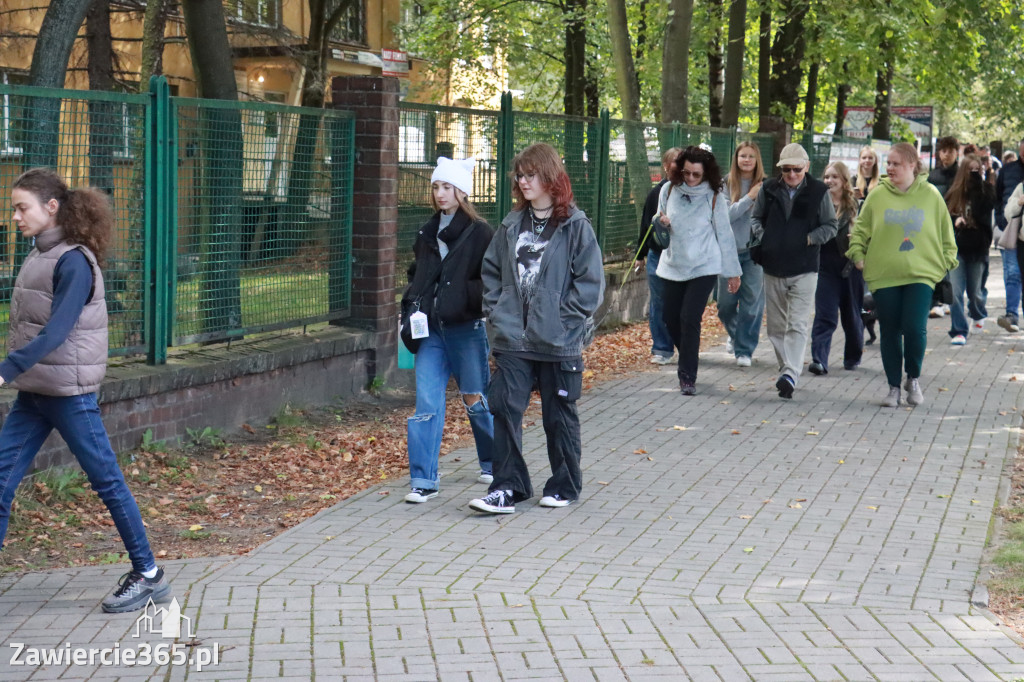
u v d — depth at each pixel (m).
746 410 9.44
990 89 31.38
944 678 4.29
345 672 4.29
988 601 5.12
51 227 4.86
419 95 27.36
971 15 21.22
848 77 24.92
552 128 12.47
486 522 6.30
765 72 22.67
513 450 6.52
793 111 23.80
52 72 8.47
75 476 6.84
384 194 9.73
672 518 6.39
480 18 25.09
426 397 6.80
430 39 25.22
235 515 6.66
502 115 11.40
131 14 18.19
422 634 4.67
